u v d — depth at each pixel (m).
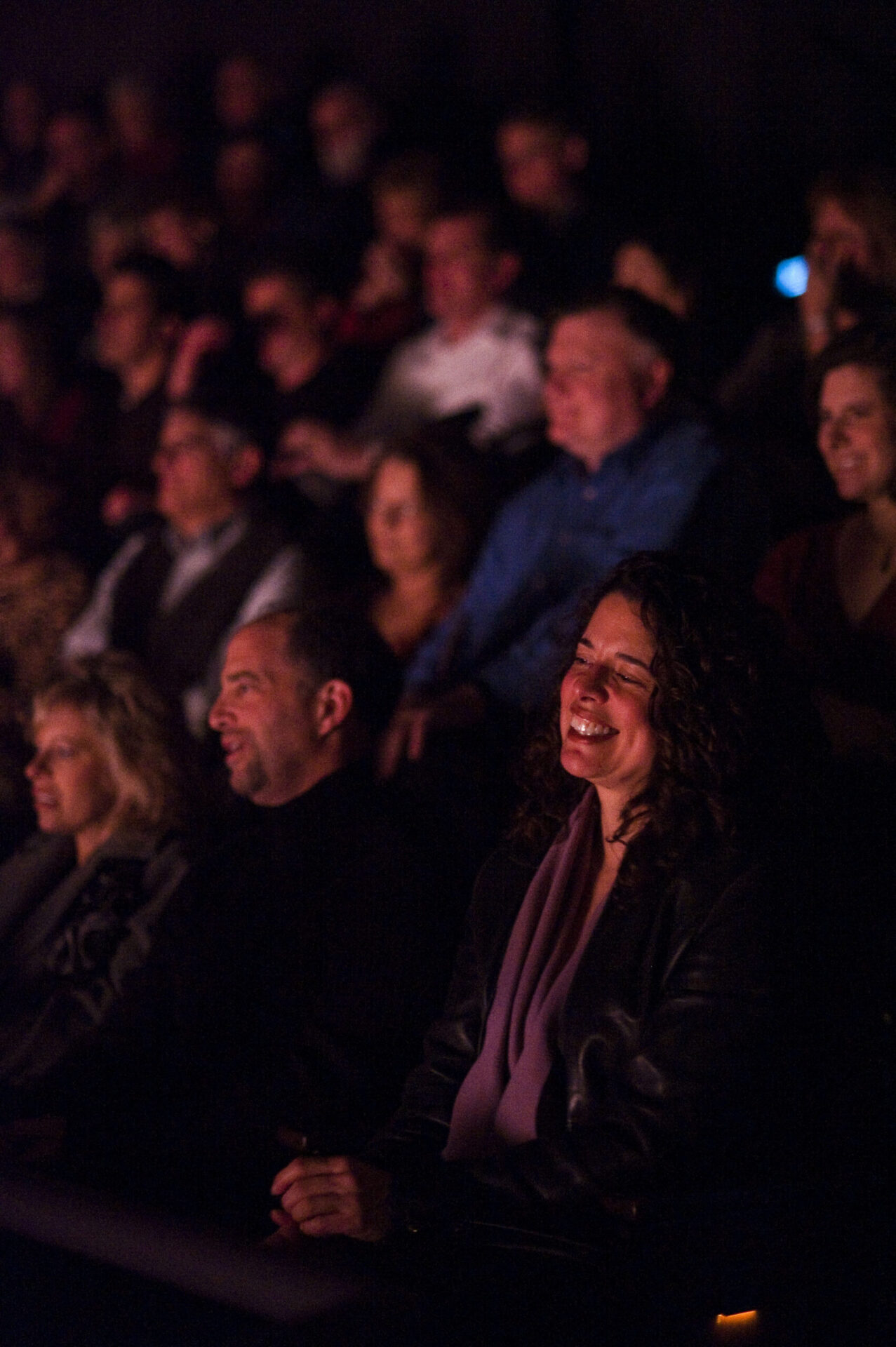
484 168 14.08
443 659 8.29
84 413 13.23
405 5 16.27
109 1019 6.40
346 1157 4.98
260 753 6.62
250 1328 3.86
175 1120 6.05
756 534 7.58
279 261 12.16
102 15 19.08
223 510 9.92
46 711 7.48
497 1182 4.50
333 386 11.91
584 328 7.85
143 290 12.29
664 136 12.80
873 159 11.06
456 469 8.98
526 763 5.32
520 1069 4.76
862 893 5.30
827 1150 4.66
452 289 11.05
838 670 6.55
